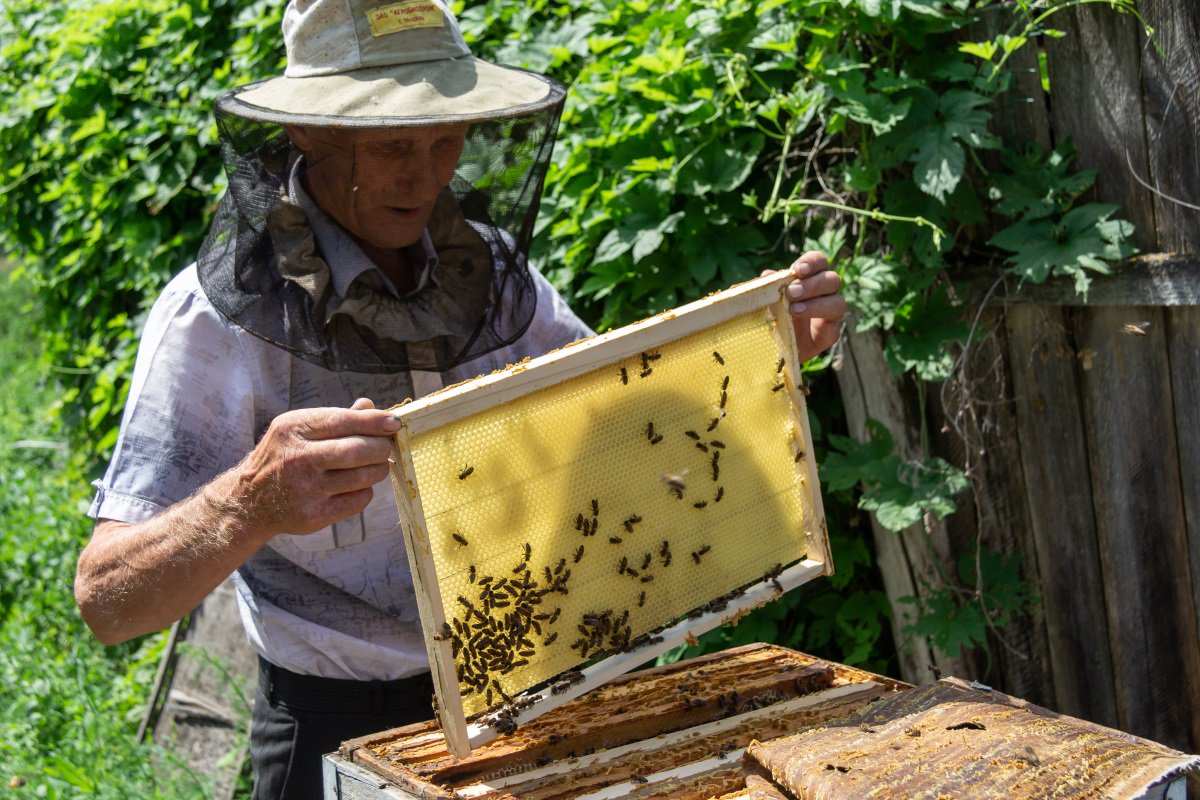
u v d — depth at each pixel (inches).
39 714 164.6
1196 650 108.0
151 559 72.3
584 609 69.7
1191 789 110.2
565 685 68.8
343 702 87.3
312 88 78.5
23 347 340.8
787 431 78.7
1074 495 113.3
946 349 113.9
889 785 57.8
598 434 69.7
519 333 88.3
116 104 193.3
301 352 78.3
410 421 61.1
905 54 114.4
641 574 71.2
